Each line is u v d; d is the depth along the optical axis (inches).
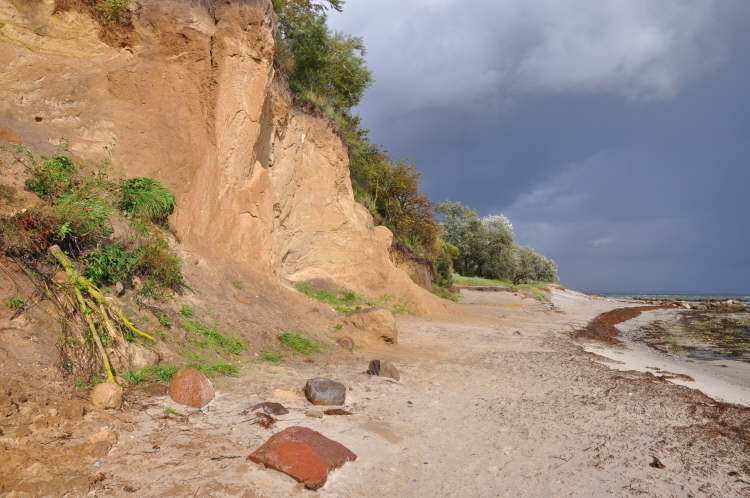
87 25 414.6
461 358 386.6
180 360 229.9
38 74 369.1
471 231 2130.9
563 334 670.5
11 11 383.9
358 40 1018.7
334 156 755.4
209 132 429.1
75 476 110.6
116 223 286.4
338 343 371.6
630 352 510.6
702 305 1699.1
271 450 133.4
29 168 270.1
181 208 386.9
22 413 136.9
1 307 177.3
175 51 422.3
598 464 159.8
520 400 247.8
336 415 192.9
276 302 404.8
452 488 134.3
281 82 614.2
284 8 847.7
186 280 320.8
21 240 204.4
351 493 124.6
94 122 366.3
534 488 137.8
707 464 164.4
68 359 178.2
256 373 247.1
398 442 169.8
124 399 171.2
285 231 652.1
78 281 202.4
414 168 1127.6
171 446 137.6
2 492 97.8
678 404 254.7
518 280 2239.2
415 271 1083.9
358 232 745.6
